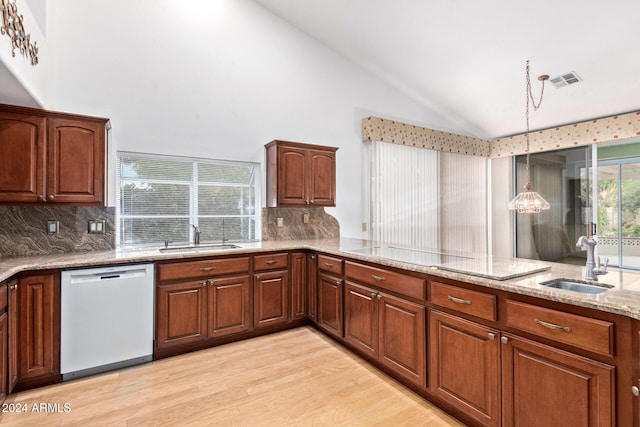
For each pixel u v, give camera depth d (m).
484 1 2.97
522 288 1.54
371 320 2.50
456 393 1.85
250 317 3.07
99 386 2.27
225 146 3.54
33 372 2.20
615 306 1.23
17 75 1.89
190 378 2.38
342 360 2.66
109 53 2.98
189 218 3.42
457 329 1.85
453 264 2.11
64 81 2.79
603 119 4.47
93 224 2.91
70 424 1.86
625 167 5.64
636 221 5.55
